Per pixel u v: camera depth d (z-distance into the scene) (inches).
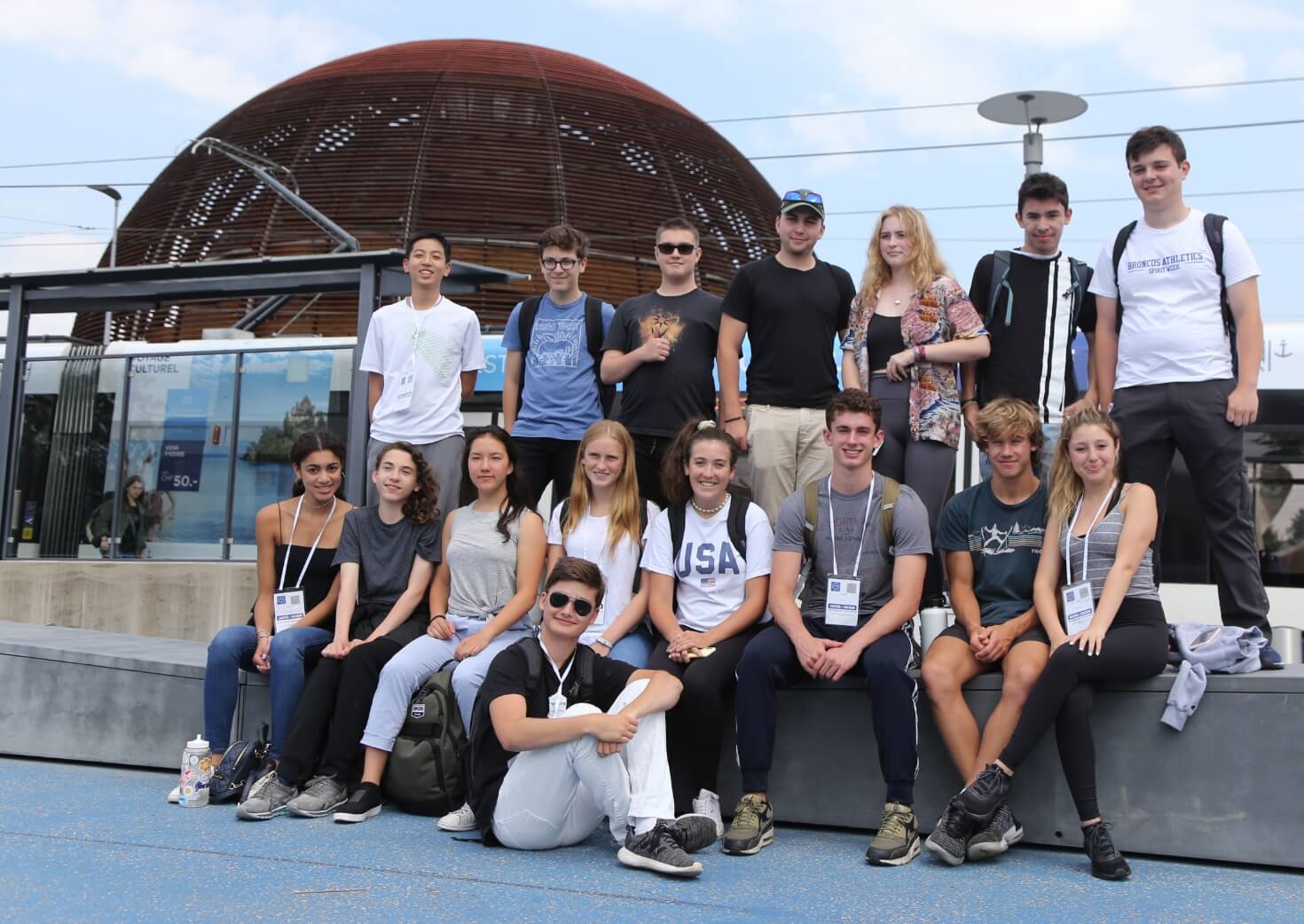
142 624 395.5
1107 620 167.5
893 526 185.9
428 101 1091.3
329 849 164.6
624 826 161.8
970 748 174.1
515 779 163.2
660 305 245.1
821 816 186.4
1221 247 198.4
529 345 262.4
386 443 253.3
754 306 229.9
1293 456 383.2
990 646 177.3
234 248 1034.1
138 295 367.9
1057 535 180.5
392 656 197.8
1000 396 199.0
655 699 164.2
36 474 407.8
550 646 174.1
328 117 1085.1
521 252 1023.0
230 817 186.2
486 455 207.2
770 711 176.9
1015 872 159.5
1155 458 203.5
